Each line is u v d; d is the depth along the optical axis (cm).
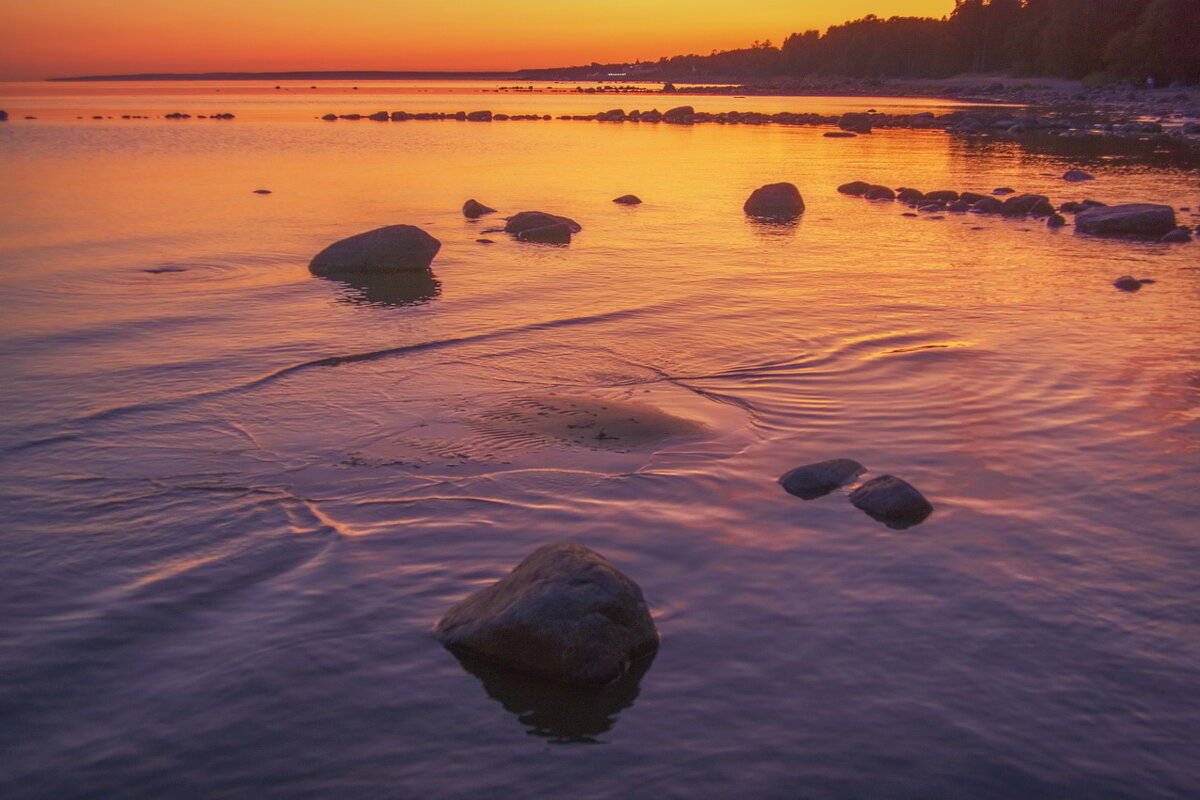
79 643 546
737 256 1802
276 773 441
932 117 6400
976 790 428
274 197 2620
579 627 514
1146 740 462
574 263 1722
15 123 6384
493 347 1159
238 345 1163
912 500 709
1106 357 1114
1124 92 8812
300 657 532
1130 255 1809
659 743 461
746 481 769
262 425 895
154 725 476
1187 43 8819
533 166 3650
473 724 477
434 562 639
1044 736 464
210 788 432
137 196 2600
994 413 926
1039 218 2320
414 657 534
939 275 1620
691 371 1064
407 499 736
